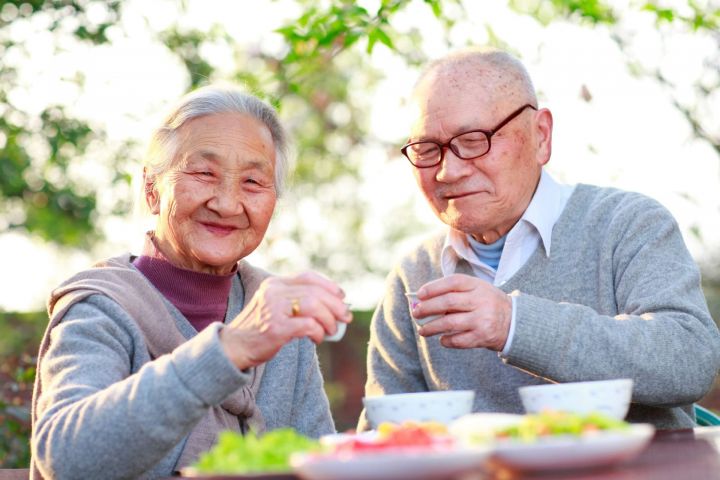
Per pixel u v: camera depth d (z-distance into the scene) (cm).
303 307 198
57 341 236
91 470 198
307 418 285
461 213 282
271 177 272
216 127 265
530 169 286
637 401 247
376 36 426
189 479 158
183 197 262
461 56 286
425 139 281
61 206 766
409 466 136
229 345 199
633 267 272
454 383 295
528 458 146
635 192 293
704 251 625
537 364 236
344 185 1190
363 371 557
